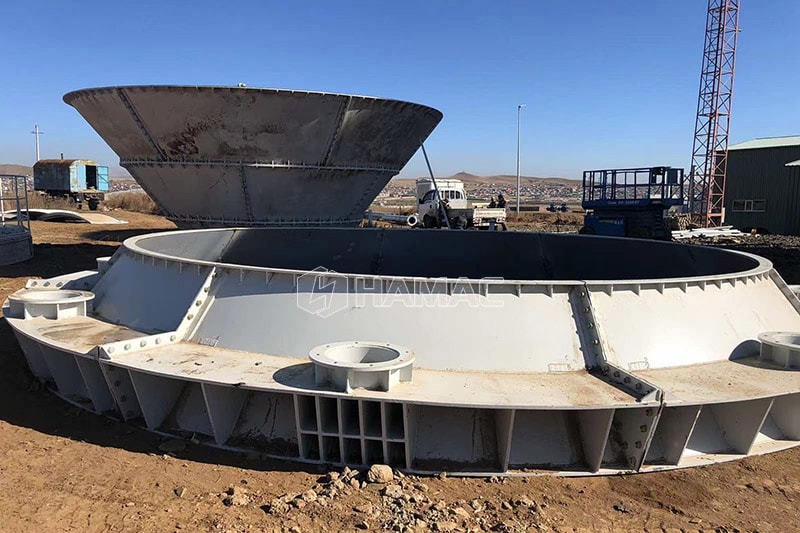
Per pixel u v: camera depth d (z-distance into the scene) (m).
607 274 7.62
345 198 13.47
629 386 3.65
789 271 15.09
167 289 5.04
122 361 3.98
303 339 4.19
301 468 3.67
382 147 13.15
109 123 12.42
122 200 38.38
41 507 3.22
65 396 4.86
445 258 8.52
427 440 3.72
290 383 3.61
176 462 3.75
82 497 3.33
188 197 12.88
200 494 3.36
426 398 3.39
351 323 4.16
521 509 3.23
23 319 5.24
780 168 30.19
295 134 11.88
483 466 3.67
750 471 3.77
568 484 3.54
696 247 6.69
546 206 68.69
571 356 4.02
